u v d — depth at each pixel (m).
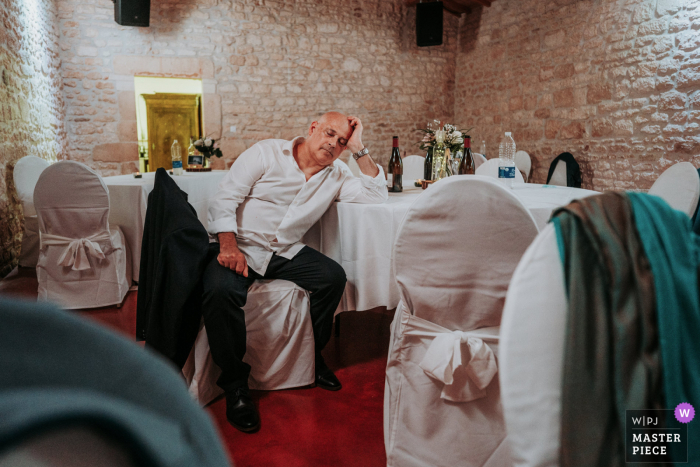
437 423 1.26
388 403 1.47
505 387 0.68
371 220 1.95
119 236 3.06
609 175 5.03
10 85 3.87
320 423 1.70
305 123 6.85
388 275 1.96
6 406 0.14
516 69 6.41
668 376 0.63
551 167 5.59
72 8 5.69
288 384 1.94
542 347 0.68
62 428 0.14
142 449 0.16
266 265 1.89
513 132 6.52
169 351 1.65
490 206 1.09
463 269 1.16
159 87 6.73
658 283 0.64
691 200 1.78
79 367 0.19
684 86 4.20
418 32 7.03
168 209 1.71
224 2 6.24
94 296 2.92
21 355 0.18
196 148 4.91
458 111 7.75
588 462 0.65
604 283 0.67
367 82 7.14
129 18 5.49
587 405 0.65
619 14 4.82
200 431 0.22
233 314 1.66
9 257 3.82
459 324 1.23
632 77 4.71
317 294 1.91
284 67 6.64
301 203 1.94
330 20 6.81
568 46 5.51
